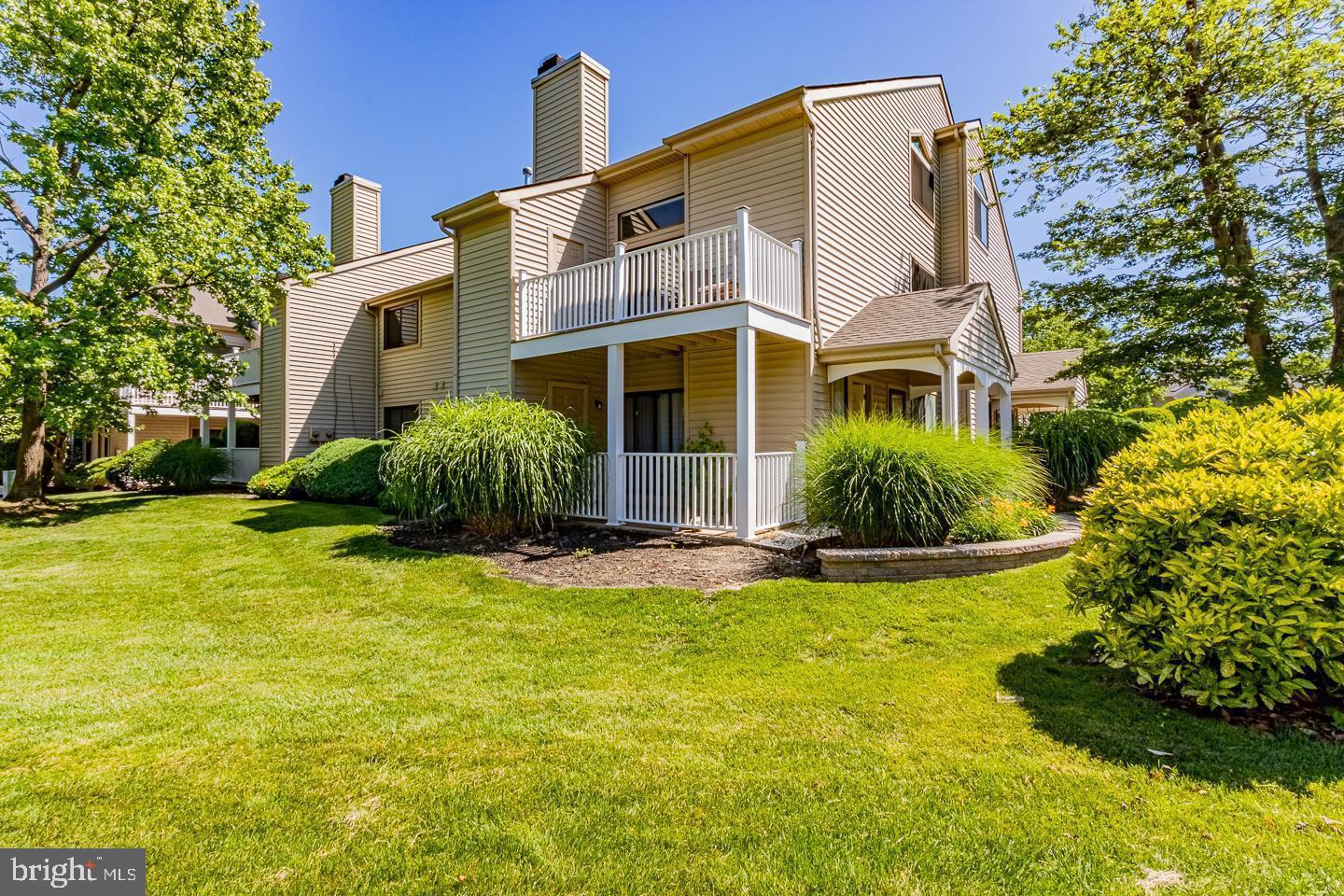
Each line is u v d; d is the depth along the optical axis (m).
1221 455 3.65
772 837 2.24
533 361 10.36
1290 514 3.04
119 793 2.59
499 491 7.22
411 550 7.45
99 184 11.35
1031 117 13.80
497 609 5.23
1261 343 12.00
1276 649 2.90
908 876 2.03
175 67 12.08
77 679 3.90
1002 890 1.96
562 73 12.49
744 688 3.59
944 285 13.74
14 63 11.05
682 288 8.02
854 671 3.75
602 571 6.18
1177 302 11.85
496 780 2.65
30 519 10.95
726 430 9.79
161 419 22.77
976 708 3.21
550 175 12.62
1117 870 2.03
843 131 9.74
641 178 11.12
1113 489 3.88
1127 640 3.32
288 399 14.63
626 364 11.49
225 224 12.52
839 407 9.86
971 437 6.50
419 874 2.09
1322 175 11.08
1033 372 17.30
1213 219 12.00
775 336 8.19
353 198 17.53
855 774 2.64
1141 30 12.15
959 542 5.94
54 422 11.08
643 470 8.00
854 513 5.77
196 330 13.28
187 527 9.81
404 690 3.67
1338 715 2.94
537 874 2.07
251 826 2.36
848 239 9.81
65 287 11.87
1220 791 2.45
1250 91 11.56
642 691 3.60
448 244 18.33
